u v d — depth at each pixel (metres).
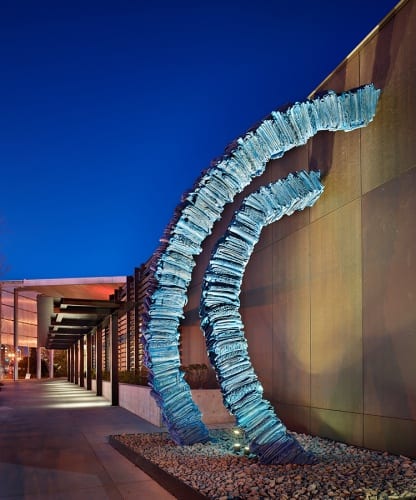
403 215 7.75
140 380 18.02
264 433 6.93
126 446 8.81
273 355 11.44
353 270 8.77
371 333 8.25
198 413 8.80
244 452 7.53
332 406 9.17
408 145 7.74
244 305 13.11
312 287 9.95
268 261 11.84
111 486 6.73
